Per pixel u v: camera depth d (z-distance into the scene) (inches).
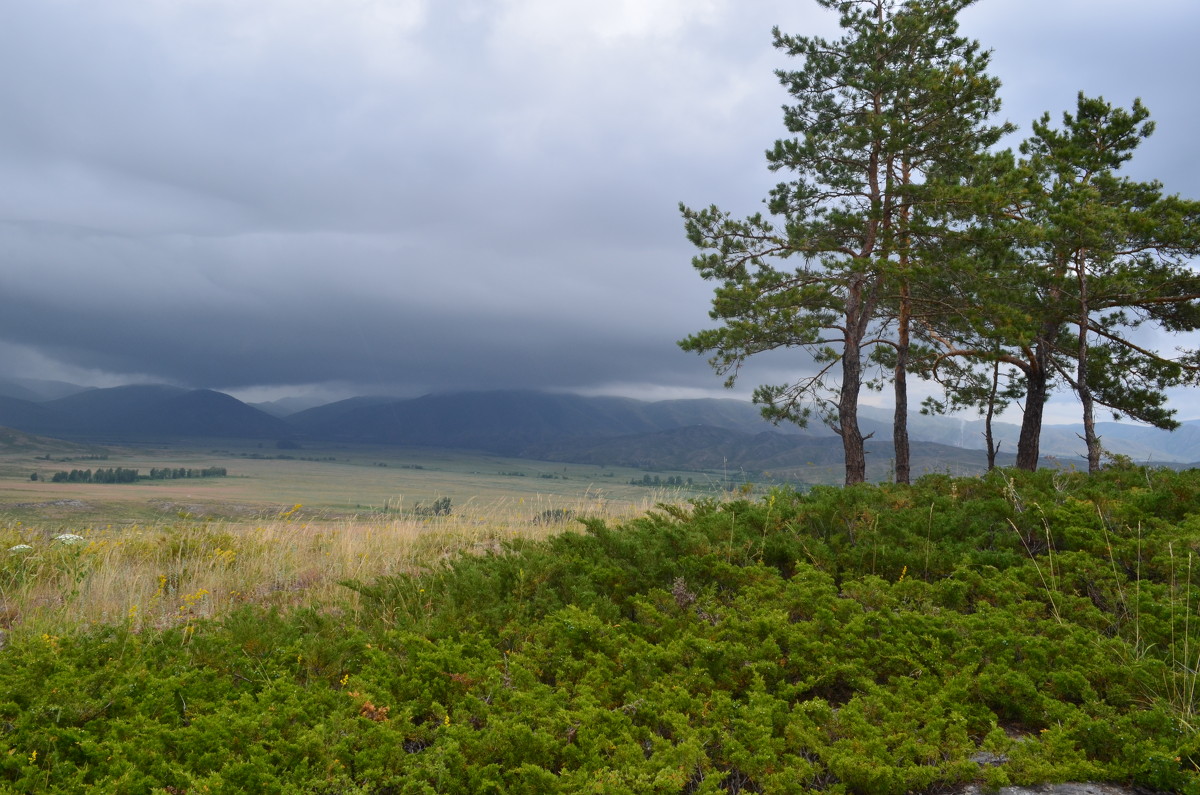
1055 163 763.4
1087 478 385.4
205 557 361.1
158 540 384.5
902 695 173.0
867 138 703.1
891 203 741.9
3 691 169.3
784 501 325.4
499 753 153.5
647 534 300.0
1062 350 788.6
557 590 257.9
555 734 159.2
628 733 159.3
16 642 214.7
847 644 200.5
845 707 164.6
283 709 163.2
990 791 141.4
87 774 145.7
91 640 207.0
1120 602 222.5
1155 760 139.7
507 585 262.2
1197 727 150.6
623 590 256.4
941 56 776.9
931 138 751.1
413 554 382.3
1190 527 261.7
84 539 368.2
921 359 846.5
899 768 142.9
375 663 192.2
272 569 350.6
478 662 192.2
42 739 151.9
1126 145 761.6
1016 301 680.4
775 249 761.0
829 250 730.2
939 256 686.5
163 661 199.2
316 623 233.9
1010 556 260.4
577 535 301.4
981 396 868.0
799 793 138.1
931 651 190.2
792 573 278.1
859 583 240.1
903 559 266.1
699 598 243.8
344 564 355.9
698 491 430.9
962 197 664.4
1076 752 147.8
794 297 714.8
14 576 307.7
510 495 523.2
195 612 278.7
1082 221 645.3
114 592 296.8
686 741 148.8
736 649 189.6
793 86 792.3
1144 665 176.7
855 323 749.3
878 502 331.9
